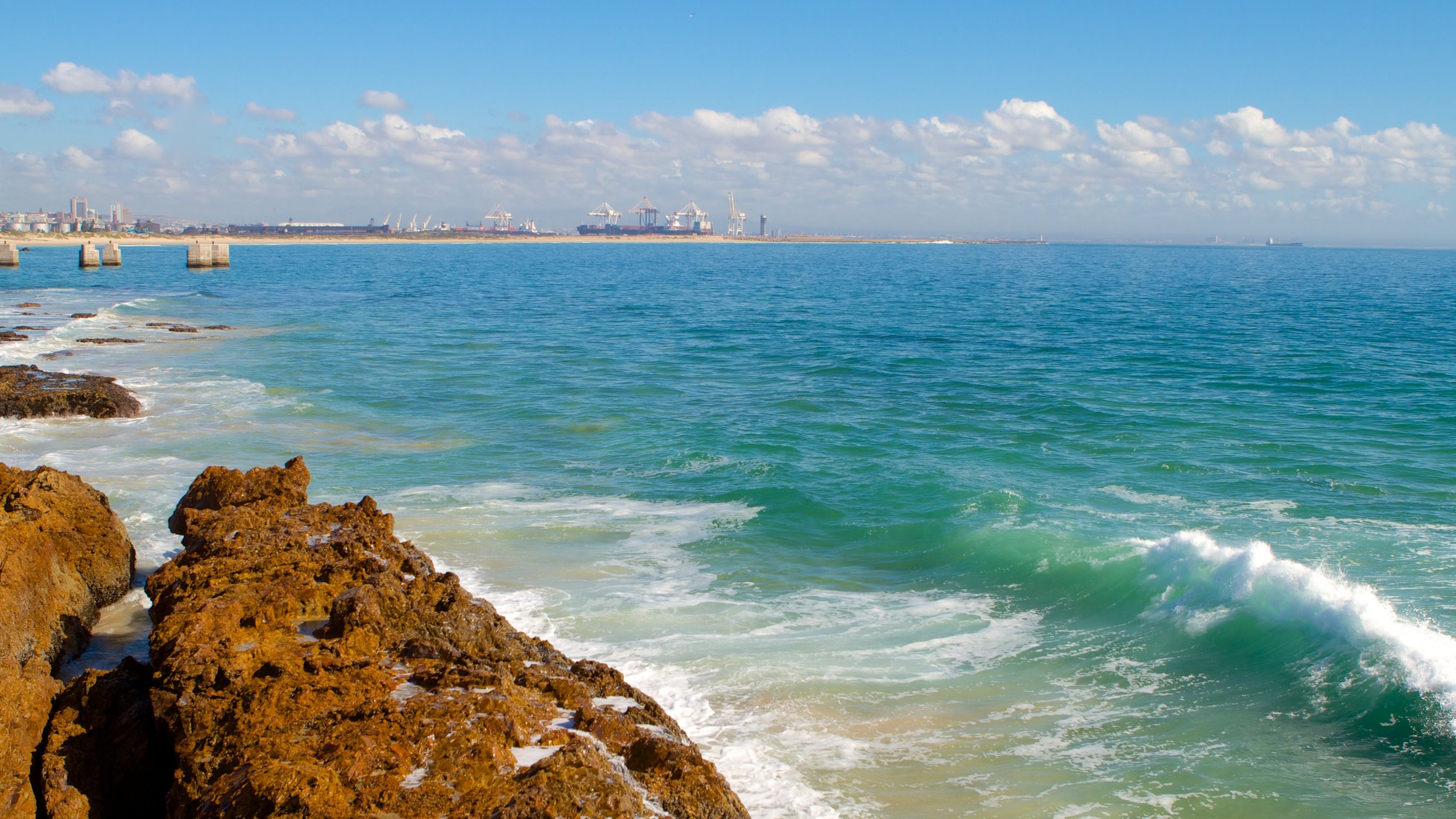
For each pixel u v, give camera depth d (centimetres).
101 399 2462
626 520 1669
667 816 700
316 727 794
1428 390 3048
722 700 1020
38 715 866
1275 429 2438
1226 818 823
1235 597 1215
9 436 2223
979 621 1246
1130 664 1113
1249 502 1758
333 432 2359
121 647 1146
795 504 1747
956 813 827
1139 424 2514
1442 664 1009
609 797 689
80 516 1271
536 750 768
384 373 3338
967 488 1830
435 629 994
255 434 2309
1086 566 1387
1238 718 986
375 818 659
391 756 734
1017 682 1070
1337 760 909
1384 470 1992
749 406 2798
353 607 971
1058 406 2786
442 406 2745
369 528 1310
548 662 998
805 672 1086
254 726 794
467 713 791
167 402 2684
